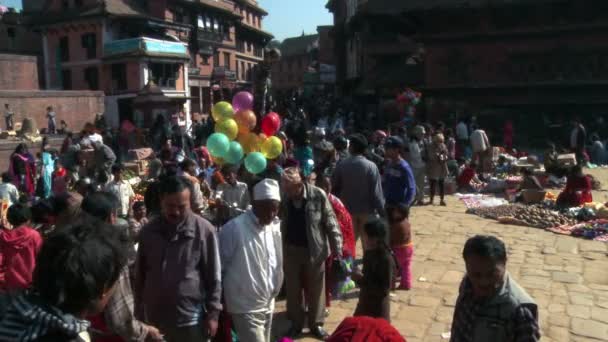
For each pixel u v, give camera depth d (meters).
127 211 8.47
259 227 4.18
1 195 10.33
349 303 6.40
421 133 13.01
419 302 6.49
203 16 53.59
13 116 30.20
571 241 9.43
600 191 14.30
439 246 9.20
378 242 4.60
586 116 24.73
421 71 31.80
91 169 14.27
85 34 42.88
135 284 3.78
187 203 3.62
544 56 24.86
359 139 6.65
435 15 26.08
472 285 2.86
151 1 46.59
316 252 5.18
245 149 7.23
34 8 50.25
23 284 4.47
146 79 40.72
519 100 25.62
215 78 53.03
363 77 36.59
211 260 3.70
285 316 6.06
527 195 12.75
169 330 3.54
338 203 6.33
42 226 4.88
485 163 16.61
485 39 25.92
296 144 9.83
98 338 3.14
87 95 35.56
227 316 4.19
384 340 2.17
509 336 2.69
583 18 23.72
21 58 35.69
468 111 26.33
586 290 6.88
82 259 1.68
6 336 1.59
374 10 27.06
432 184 13.17
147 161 19.17
